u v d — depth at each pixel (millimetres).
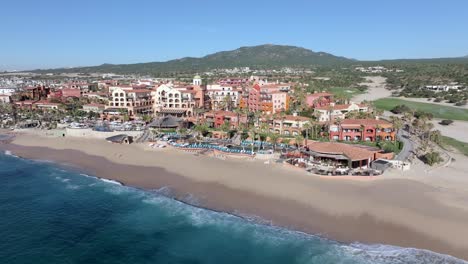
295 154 102438
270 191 76125
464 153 108188
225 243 58656
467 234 56844
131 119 173125
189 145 117500
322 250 55219
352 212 65375
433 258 51688
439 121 170250
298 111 162250
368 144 118250
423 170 88375
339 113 157125
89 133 140750
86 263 54344
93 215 70000
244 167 93062
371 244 55938
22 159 111500
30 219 68625
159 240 60438
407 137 131125
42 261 54688
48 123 167250
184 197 76688
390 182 79125
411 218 62156
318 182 79688
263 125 132375
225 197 74938
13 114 184375
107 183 87312
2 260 54688
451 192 72938
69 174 95250
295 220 64062
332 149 94500
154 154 110000
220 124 152000
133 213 70375
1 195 80438
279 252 55469
